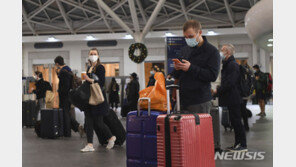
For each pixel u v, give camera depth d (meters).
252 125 8.38
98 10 23.34
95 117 5.34
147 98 3.55
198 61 3.37
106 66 26.31
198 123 2.78
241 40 25.05
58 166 4.18
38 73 9.66
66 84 6.94
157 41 25.81
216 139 4.97
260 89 10.60
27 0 21.16
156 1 20.41
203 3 22.31
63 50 26.44
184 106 3.35
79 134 7.57
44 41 25.05
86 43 26.19
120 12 23.81
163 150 2.71
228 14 22.44
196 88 3.28
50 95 8.04
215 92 4.99
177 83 3.55
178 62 3.20
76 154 5.00
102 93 5.16
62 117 6.98
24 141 6.51
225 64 4.90
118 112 15.59
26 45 26.70
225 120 7.55
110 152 5.15
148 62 26.16
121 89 20.83
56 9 23.62
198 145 2.77
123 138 5.84
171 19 22.97
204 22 24.70
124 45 25.95
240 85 4.98
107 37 24.58
